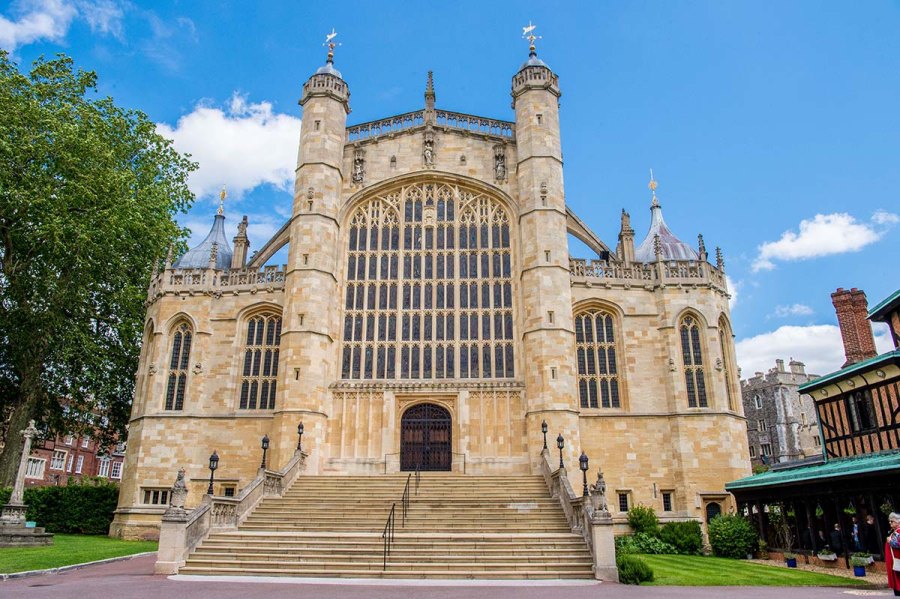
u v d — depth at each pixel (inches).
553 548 884.0
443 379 1443.2
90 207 1413.6
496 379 1430.9
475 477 1250.0
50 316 1428.4
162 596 607.5
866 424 1030.4
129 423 1535.4
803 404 2989.7
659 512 1374.3
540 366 1371.8
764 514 1156.5
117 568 873.5
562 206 1524.4
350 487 1221.1
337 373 1466.5
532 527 1009.5
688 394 1453.0
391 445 1387.8
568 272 1466.5
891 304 1090.7
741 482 1204.5
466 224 1576.0
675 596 648.4
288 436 1336.1
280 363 1411.2
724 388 1446.9
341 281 1533.0
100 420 1770.4
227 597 607.8
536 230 1473.9
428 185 1612.9
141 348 1620.3
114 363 1668.3
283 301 1508.4
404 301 1524.4
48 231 1316.4
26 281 1457.9
